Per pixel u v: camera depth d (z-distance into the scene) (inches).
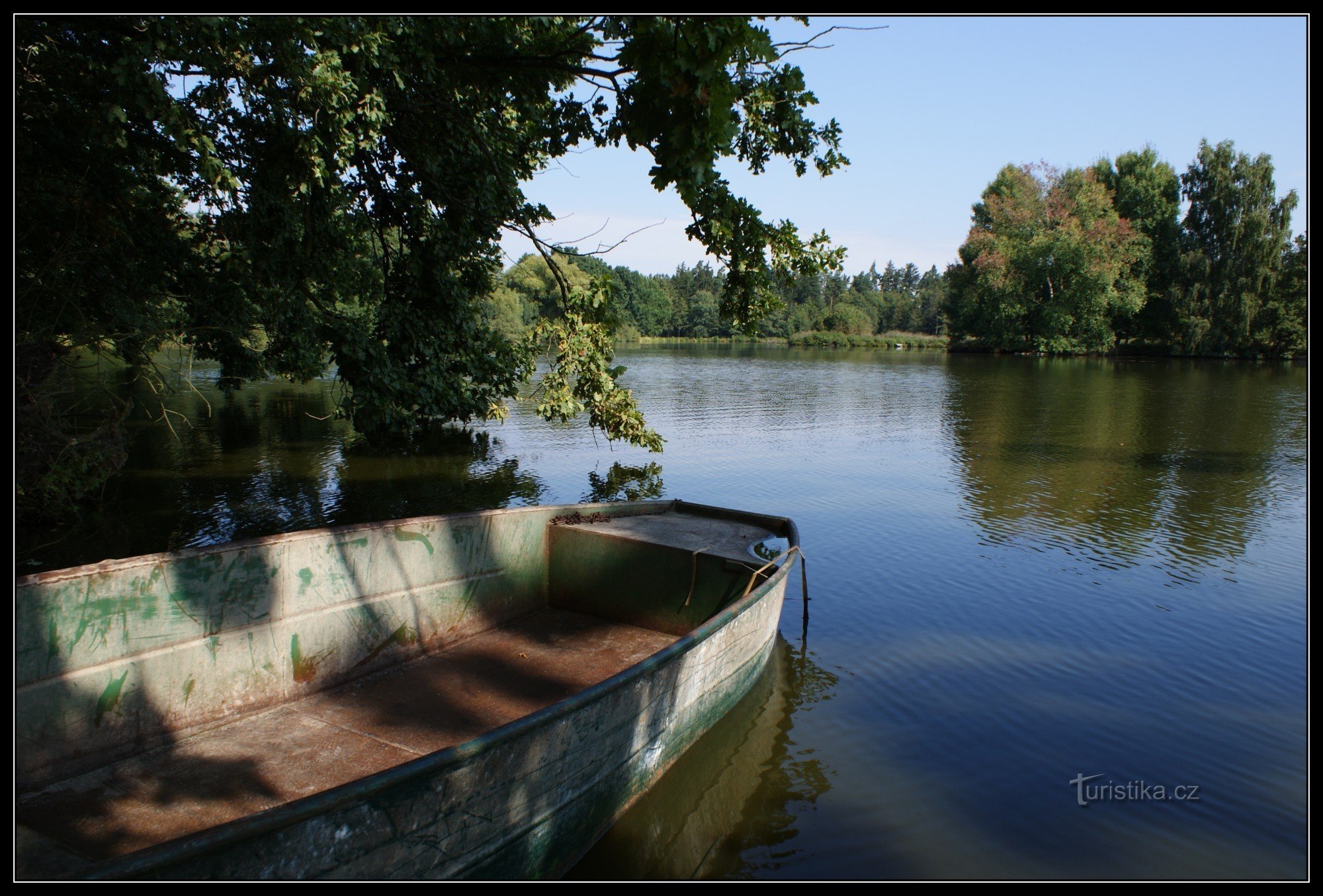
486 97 466.3
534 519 268.5
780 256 413.7
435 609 237.3
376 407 508.7
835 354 2402.8
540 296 1802.4
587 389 526.3
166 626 179.2
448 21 389.7
